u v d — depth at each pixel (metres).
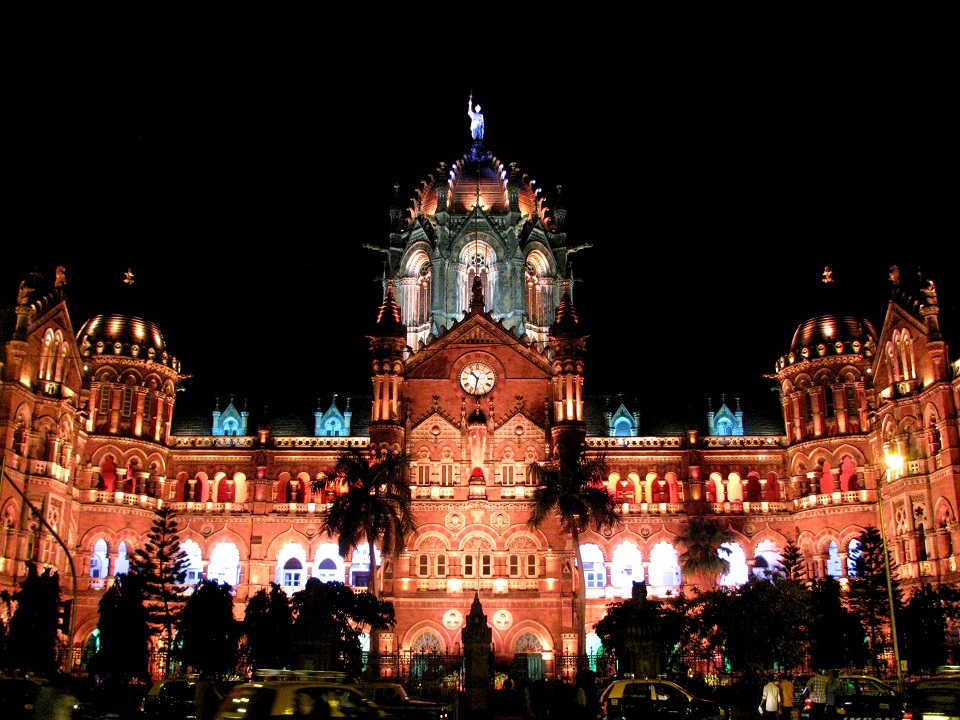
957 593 67.81
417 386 97.44
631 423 104.81
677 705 44.44
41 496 81.31
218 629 69.56
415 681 70.62
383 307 97.12
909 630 66.56
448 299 106.75
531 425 96.38
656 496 98.06
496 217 110.69
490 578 91.81
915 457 82.44
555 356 96.25
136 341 96.31
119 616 68.50
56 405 83.94
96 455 91.94
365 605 72.19
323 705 29.16
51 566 82.69
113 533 90.88
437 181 112.81
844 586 87.88
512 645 89.56
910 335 83.19
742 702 54.12
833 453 92.19
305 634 61.75
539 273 110.88
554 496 82.81
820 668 67.44
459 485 94.31
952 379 77.62
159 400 97.00
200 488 101.75
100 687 60.59
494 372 98.06
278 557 95.62
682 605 72.44
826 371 94.19
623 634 65.50
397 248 112.19
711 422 104.00
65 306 87.44
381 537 89.25
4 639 65.12
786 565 81.75
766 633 60.25
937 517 78.75
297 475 98.31
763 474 98.19
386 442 92.44
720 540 88.38
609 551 94.50
